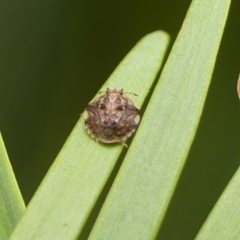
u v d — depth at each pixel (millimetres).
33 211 140
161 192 140
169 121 142
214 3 144
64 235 140
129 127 147
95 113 146
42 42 175
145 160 141
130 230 139
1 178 140
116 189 140
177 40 143
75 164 143
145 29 176
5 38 174
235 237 139
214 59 143
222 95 174
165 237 172
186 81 142
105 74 175
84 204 141
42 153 173
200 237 139
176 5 176
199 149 174
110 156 144
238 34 174
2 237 139
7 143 172
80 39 176
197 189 173
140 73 146
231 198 140
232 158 172
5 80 174
